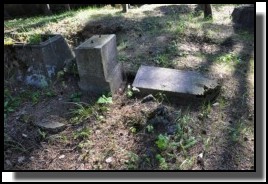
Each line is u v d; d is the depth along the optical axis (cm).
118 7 840
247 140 361
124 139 364
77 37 634
